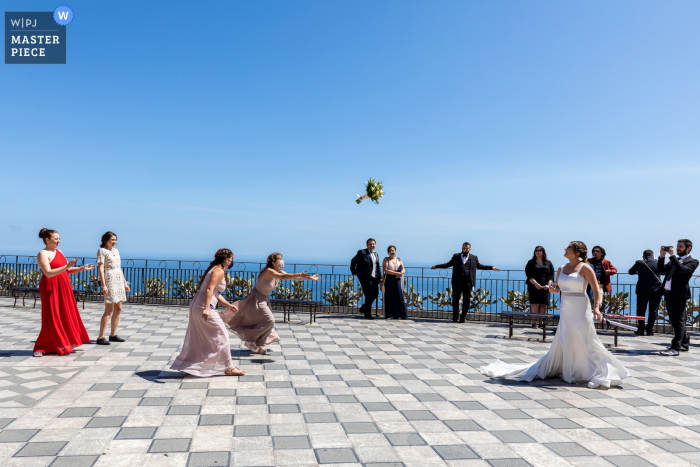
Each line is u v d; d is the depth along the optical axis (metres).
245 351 6.82
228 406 4.21
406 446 3.39
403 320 11.10
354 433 3.63
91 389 4.63
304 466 3.01
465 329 9.73
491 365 6.00
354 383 5.16
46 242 6.23
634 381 5.48
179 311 11.45
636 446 3.46
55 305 6.23
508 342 8.17
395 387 5.04
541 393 4.89
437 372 5.79
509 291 11.44
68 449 3.18
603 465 3.13
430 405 4.41
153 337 7.75
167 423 3.74
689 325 9.95
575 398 4.72
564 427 3.85
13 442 3.27
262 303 6.46
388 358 6.59
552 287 5.96
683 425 3.94
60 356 6.09
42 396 4.36
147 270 13.16
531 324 10.62
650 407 4.43
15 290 11.77
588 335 5.28
